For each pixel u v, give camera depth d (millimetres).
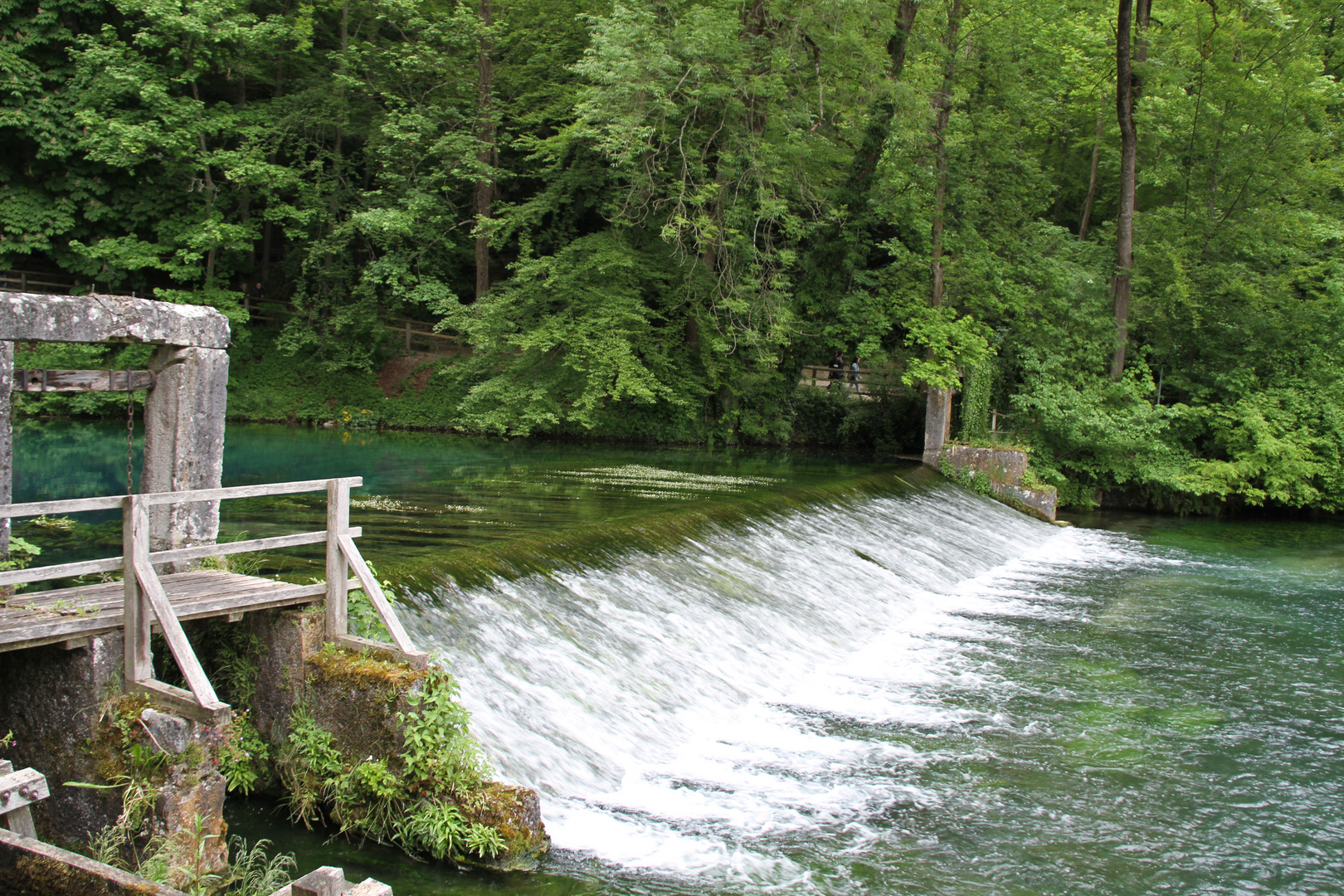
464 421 28750
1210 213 30875
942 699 11414
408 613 9047
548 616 10406
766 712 10609
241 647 7695
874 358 28578
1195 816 8578
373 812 7129
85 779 6406
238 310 30188
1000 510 24812
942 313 27578
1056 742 10219
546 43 31250
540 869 6887
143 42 27812
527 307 27484
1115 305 29547
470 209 34844
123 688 6586
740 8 25312
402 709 7090
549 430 29500
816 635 13156
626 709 9570
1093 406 27281
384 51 31000
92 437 25406
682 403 28797
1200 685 12398
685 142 25547
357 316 32844
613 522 14164
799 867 7207
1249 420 27531
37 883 4812
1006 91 29047
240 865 6605
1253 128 29812
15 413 29234
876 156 27859
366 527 13391
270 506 15133
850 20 24422
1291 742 10516
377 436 29031
